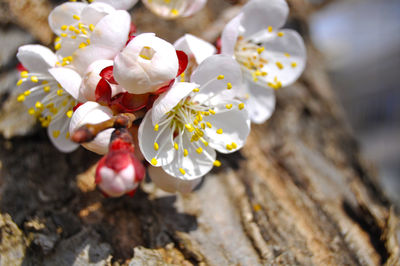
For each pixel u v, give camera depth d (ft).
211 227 0.81
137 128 0.74
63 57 0.76
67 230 0.78
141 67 0.70
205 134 0.76
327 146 0.98
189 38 0.76
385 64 2.77
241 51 0.84
